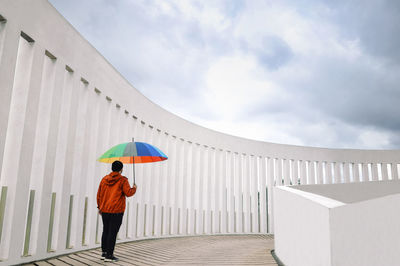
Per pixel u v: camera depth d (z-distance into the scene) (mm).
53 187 5793
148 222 9453
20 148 4699
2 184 4672
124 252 6559
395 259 3383
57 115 5582
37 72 5074
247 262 5824
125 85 8391
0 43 4383
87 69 6566
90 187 6801
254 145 15047
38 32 5094
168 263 5555
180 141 12141
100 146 7055
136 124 9000
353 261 3113
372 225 3307
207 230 12773
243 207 14773
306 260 4035
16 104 4910
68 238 6008
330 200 3715
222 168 13734
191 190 12141
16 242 4574
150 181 9656
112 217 5215
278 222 6422
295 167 15922
